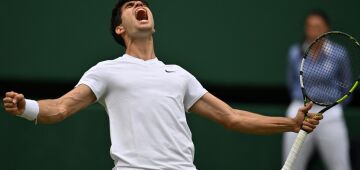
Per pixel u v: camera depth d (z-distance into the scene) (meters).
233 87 23.06
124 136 13.17
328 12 23.33
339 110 20.83
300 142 13.86
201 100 14.05
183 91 13.66
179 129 13.31
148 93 13.27
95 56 22.52
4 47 22.50
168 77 13.52
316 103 14.05
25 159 22.17
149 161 12.95
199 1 22.88
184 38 22.80
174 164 13.06
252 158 22.77
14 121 22.19
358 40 23.16
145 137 13.05
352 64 22.47
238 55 22.97
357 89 22.58
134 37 13.82
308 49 14.72
